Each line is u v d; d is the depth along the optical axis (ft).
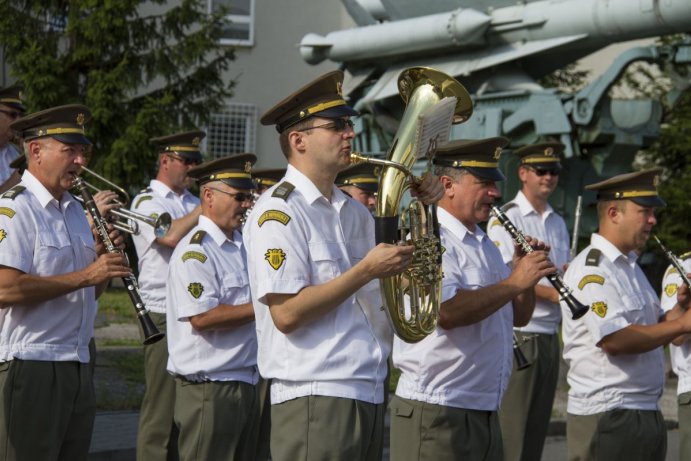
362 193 34.14
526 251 23.67
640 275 26.11
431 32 79.05
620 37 72.23
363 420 18.69
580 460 25.72
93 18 93.40
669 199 97.25
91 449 34.27
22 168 29.43
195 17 97.14
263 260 18.42
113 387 44.09
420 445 22.48
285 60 118.93
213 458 26.61
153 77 96.53
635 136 73.05
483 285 22.86
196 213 33.35
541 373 33.86
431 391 22.39
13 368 22.90
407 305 21.22
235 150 118.32
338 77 18.95
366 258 17.70
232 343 26.63
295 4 118.73
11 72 95.30
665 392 52.80
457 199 23.27
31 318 23.04
